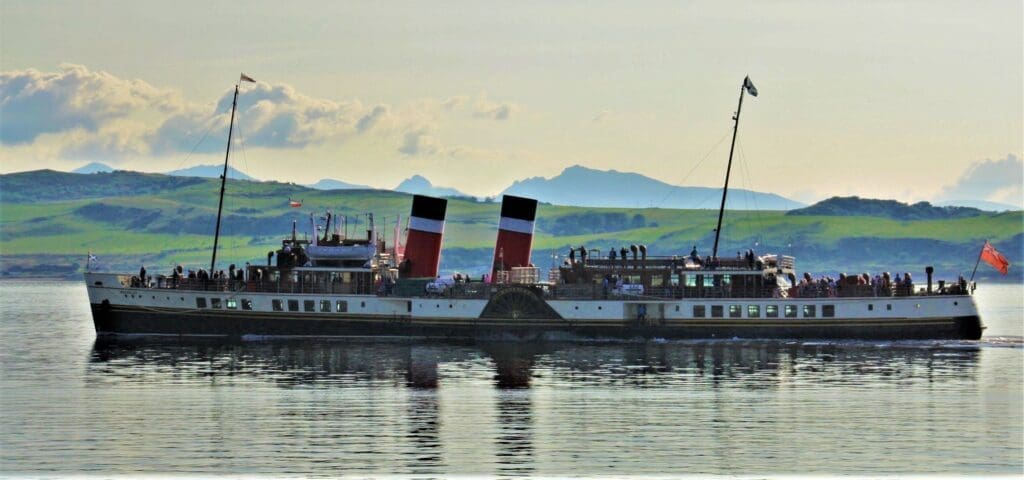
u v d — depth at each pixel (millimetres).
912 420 133750
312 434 126500
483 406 140875
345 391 151000
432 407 140375
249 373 165750
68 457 117312
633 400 144750
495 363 174625
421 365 172875
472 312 199875
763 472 112812
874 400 145125
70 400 144875
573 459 116812
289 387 154000
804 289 198875
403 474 111812
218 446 121375
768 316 197250
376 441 123562
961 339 196125
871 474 112375
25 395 148625
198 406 141250
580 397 146625
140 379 161000
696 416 135500
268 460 116375
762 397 146875
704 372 166250
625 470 113312
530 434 126562
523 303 199125
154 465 114562
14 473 112062
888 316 196500
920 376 163000
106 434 126500
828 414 136750
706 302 197750
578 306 198875
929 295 196875
